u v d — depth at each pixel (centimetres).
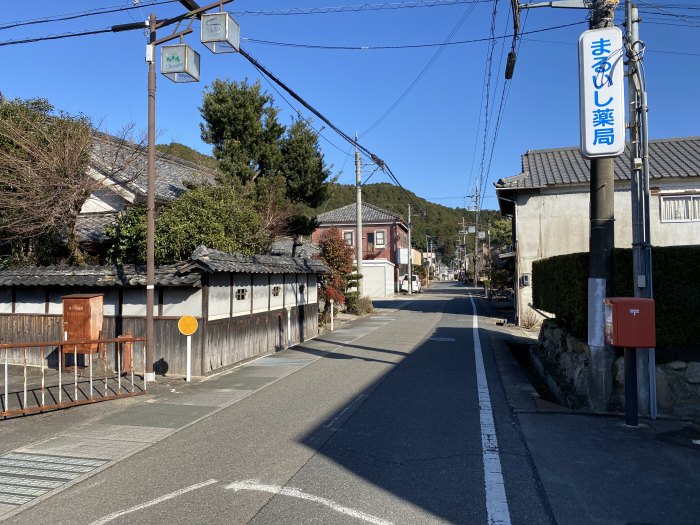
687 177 1773
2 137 1207
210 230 1147
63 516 385
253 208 1561
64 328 941
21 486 445
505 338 1561
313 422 638
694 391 630
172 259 1125
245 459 505
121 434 595
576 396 712
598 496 406
